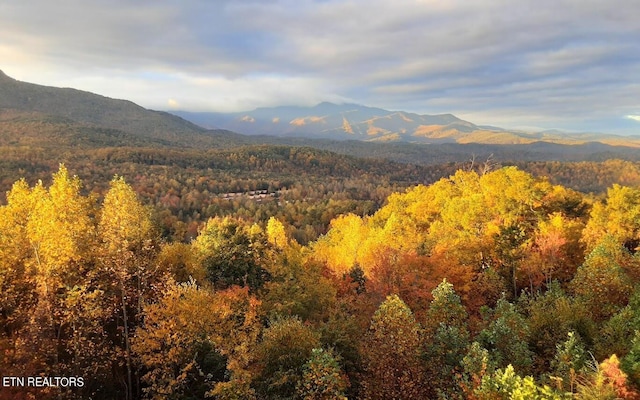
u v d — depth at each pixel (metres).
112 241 20.94
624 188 41.88
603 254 25.61
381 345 19.00
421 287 28.98
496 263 35.41
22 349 17.62
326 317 27.25
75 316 19.27
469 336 22.25
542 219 39.38
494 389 14.54
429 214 51.75
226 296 23.67
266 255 36.94
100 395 21.75
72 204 20.67
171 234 67.56
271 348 18.84
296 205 125.75
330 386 16.56
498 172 44.00
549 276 34.47
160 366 20.81
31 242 20.03
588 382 13.83
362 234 45.78
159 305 20.69
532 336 22.11
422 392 17.88
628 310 20.17
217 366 21.00
